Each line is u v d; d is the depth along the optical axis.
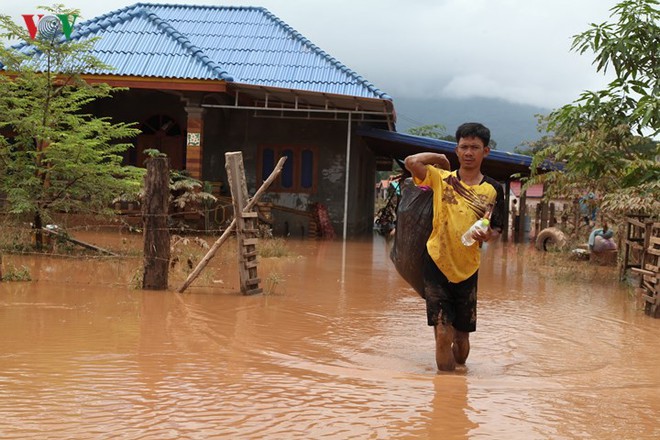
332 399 4.77
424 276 5.92
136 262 12.16
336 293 10.20
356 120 21.09
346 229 21.58
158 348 6.15
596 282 12.58
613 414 4.64
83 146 12.35
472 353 6.68
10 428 3.97
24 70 12.93
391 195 30.50
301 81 20.05
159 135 22.41
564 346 7.13
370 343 6.93
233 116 22.25
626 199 12.01
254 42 22.06
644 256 10.46
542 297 10.61
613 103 13.55
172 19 23.28
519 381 5.56
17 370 5.25
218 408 4.47
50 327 6.89
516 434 4.17
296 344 6.68
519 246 21.25
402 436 4.06
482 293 10.89
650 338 7.68
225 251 14.45
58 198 12.98
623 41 13.00
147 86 18.95
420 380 5.43
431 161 5.79
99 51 19.83
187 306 8.44
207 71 18.98
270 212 21.08
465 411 4.60
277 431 4.07
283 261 14.32
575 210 20.67
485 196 5.73
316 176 22.16
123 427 4.04
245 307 8.60
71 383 4.94
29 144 13.01
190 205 18.80
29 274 10.13
